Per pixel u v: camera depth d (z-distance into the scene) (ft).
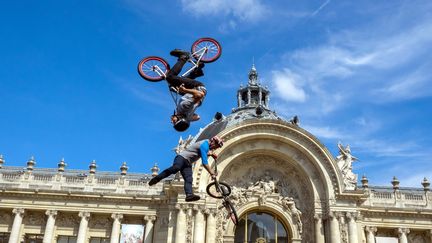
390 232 168.14
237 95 218.59
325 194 154.10
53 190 160.04
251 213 160.15
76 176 167.32
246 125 156.46
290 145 159.43
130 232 160.97
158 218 161.17
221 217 154.61
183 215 147.23
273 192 161.17
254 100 211.20
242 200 158.71
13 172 166.20
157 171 173.27
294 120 172.86
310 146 157.28
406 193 171.22
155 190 166.30
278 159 163.84
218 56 38.55
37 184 164.66
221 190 35.29
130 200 162.61
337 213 148.87
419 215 165.99
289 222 156.46
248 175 164.14
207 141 36.01
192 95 36.68
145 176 178.29
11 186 162.81
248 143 160.15
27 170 167.43
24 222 160.97
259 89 212.84
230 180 161.48
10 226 160.25
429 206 168.76
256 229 157.89
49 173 167.73
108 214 162.30
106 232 162.50
